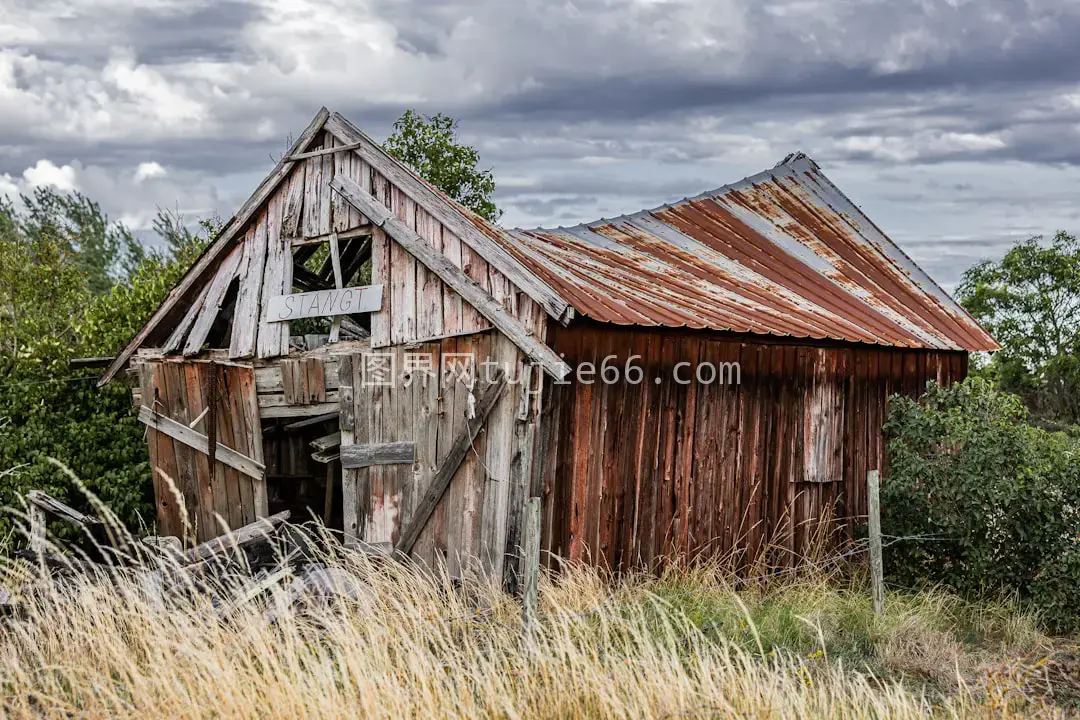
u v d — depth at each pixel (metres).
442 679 6.09
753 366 11.39
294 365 11.13
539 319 9.28
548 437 9.44
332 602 8.16
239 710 5.39
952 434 10.98
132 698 6.15
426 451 10.11
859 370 12.62
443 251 10.05
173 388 12.34
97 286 39.50
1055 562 10.19
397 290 10.48
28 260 20.69
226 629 6.54
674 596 9.37
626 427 10.14
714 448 11.00
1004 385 30.16
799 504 11.90
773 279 13.84
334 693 5.52
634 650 6.89
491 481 9.61
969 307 31.16
